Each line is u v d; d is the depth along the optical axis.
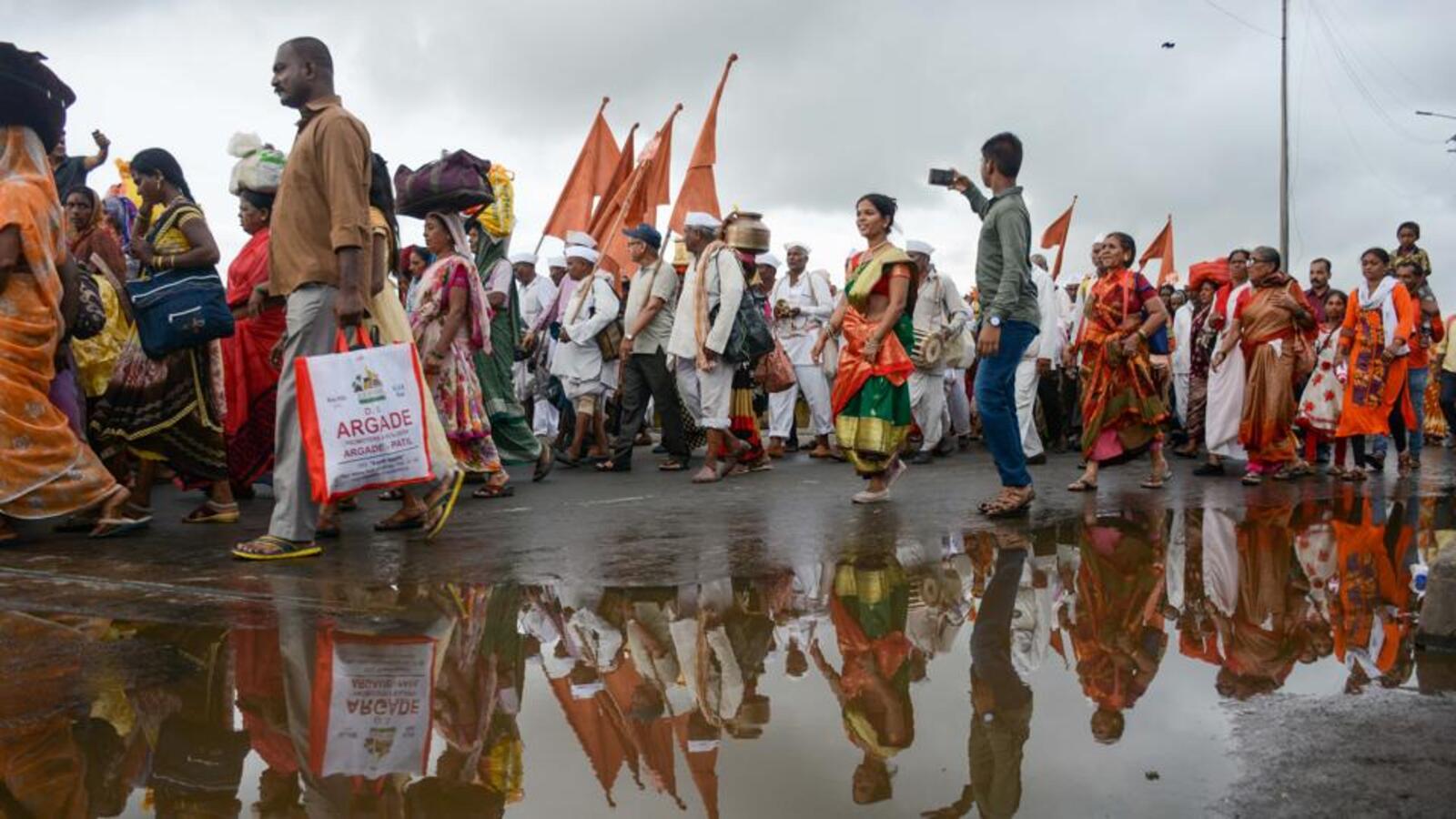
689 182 10.59
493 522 5.96
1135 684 2.91
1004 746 2.43
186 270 5.53
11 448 5.09
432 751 2.45
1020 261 5.97
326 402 4.62
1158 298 7.49
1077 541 5.30
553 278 12.02
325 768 2.34
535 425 11.26
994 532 5.56
